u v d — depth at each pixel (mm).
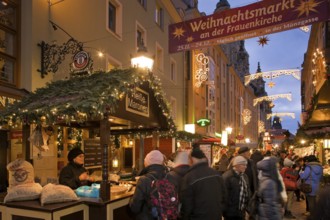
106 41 11914
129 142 13367
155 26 17891
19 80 7871
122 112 5707
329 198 3250
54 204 4656
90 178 6129
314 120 8641
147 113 6777
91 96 4883
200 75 23469
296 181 9438
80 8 10211
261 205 5164
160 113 7340
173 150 16797
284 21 8844
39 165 7723
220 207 4508
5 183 7262
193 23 10078
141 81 5980
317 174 8445
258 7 9203
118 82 5250
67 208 4621
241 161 5598
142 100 6523
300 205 11734
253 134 68438
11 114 5355
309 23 8562
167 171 4734
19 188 4926
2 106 6766
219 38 9695
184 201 4516
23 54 7969
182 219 4594
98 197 5090
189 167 5137
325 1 8414
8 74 7688
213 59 32312
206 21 9906
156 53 17812
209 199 4422
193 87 23578
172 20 21453
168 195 4301
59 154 8547
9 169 5168
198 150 4742
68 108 4906
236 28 9469
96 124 7324
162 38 19031
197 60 23438
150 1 17250
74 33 9820
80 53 7012
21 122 5457
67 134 8930
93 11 11039
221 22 9688
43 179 7379
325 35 17500
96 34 11164
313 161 8609
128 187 5879
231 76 44188
